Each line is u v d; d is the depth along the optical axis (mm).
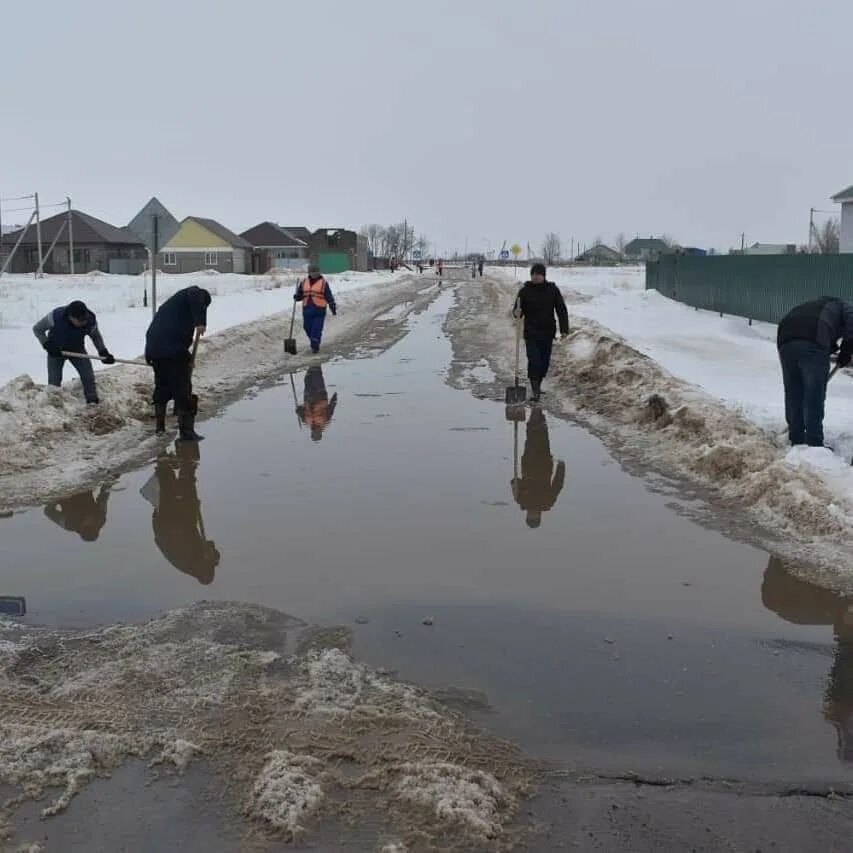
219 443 9492
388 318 26016
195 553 6176
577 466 8469
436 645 4781
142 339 16891
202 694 4211
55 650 4684
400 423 10508
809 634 4922
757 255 19625
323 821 3344
